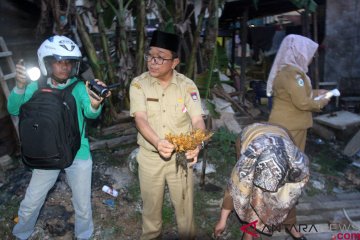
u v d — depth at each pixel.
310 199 3.59
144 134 2.15
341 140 5.25
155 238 2.61
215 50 4.61
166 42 2.10
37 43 5.20
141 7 4.38
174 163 2.32
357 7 6.55
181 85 2.29
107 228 3.07
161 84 2.28
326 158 4.61
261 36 10.03
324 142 5.22
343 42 6.75
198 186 3.72
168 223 3.15
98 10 4.38
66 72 2.25
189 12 5.36
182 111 2.29
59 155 2.23
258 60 11.07
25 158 2.30
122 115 4.84
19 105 2.34
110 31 5.46
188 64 4.72
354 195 3.70
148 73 2.36
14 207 3.27
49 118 2.17
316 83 6.39
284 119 3.32
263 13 8.06
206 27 4.89
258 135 2.32
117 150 4.39
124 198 3.45
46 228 3.02
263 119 6.12
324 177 4.08
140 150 2.40
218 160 4.22
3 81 4.07
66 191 3.48
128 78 4.77
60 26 4.28
